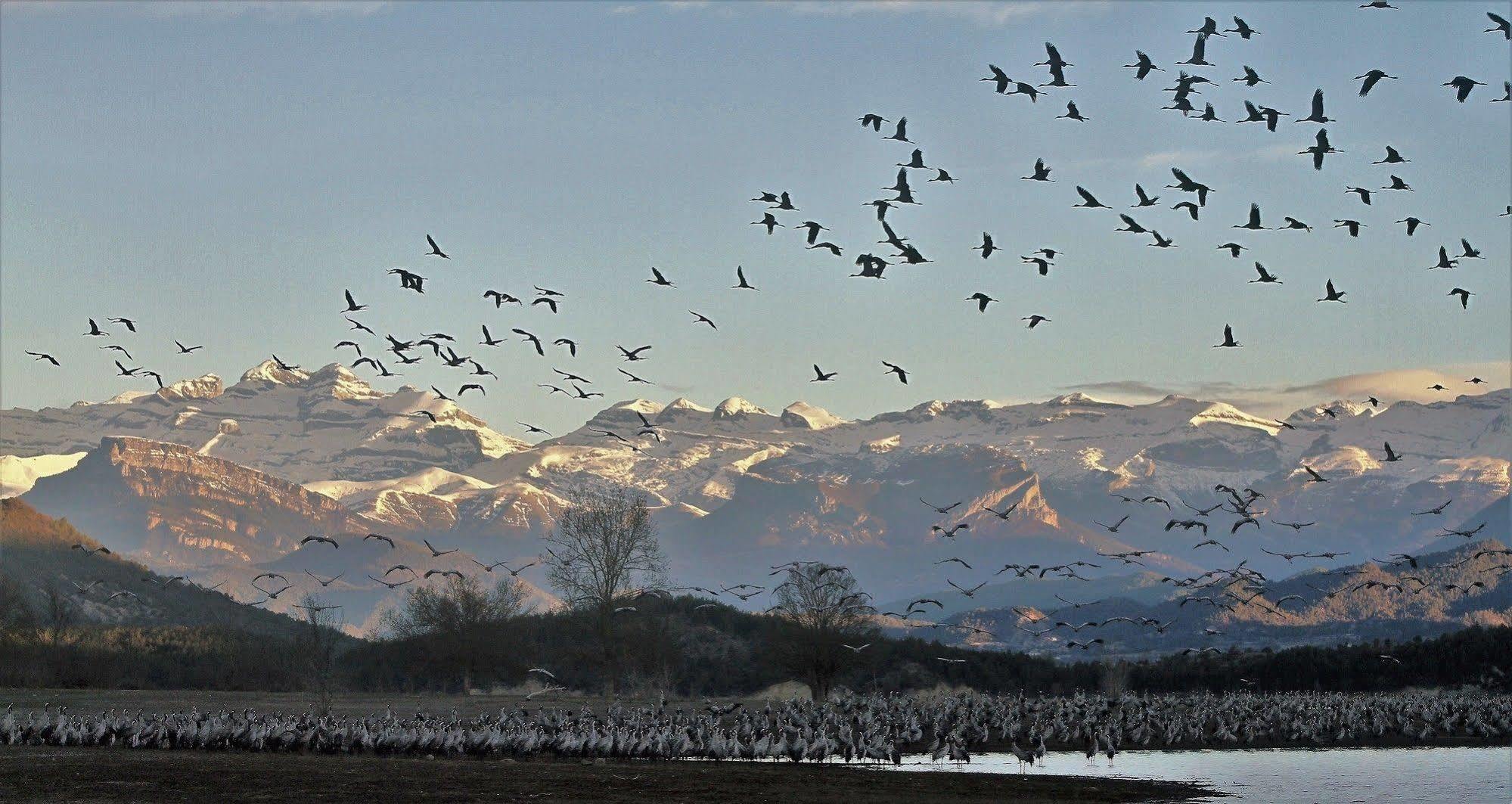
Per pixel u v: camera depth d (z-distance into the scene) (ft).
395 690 571.69
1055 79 264.72
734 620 655.76
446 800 262.67
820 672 542.98
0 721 349.61
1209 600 426.92
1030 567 414.41
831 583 550.36
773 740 344.08
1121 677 655.35
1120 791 305.73
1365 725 444.55
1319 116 257.14
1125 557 412.36
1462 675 618.44
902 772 325.21
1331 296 289.74
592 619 605.31
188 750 328.90
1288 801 296.30
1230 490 378.53
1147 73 272.31
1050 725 426.51
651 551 562.66
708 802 267.80
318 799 261.65
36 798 258.37
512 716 374.02
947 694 577.43
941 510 337.72
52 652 545.85
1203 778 333.42
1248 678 652.48
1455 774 345.72
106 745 336.08
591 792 275.59
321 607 535.19
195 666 571.69
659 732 340.39
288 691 562.66
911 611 420.36
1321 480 316.81
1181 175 269.03
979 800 283.18
